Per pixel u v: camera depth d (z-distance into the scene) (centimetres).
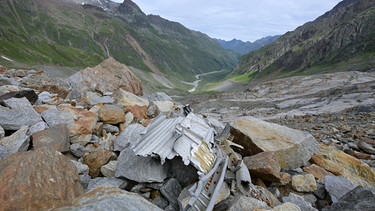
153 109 1130
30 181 447
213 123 1045
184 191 561
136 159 625
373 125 1639
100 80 1409
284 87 6681
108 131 919
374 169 938
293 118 2628
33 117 783
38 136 678
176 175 634
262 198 593
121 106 1045
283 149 815
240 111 4291
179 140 633
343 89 4631
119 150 767
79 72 1419
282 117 2861
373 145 1239
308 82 6612
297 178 722
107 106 971
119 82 1464
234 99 6134
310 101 4141
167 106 1235
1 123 710
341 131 1579
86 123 820
